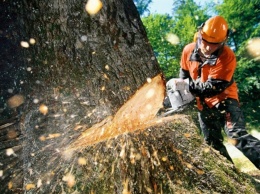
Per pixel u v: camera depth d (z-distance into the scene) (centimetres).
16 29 165
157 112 193
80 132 155
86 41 158
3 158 155
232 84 247
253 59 1292
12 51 166
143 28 175
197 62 253
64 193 141
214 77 231
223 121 249
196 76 261
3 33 168
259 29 1377
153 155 156
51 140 154
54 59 160
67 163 150
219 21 229
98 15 160
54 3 159
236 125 233
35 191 146
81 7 159
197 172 157
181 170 156
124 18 166
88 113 156
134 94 162
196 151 168
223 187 154
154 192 146
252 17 1488
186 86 213
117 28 163
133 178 147
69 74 159
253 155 219
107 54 160
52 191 144
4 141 158
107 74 158
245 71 1312
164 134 166
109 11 162
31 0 161
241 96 1279
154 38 1420
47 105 159
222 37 226
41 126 156
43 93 160
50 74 160
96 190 141
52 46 160
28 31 163
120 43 162
